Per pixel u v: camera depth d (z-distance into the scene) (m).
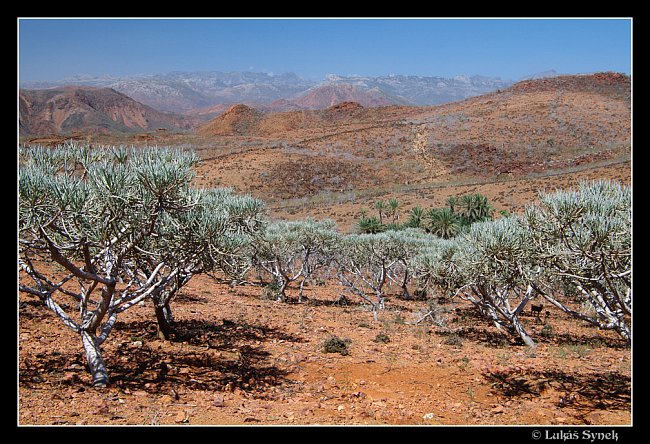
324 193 57.59
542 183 49.00
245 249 11.84
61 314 6.73
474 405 6.84
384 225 37.84
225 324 12.15
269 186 58.09
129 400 6.08
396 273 23.67
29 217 5.56
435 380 8.16
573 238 6.31
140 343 9.07
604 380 8.13
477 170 65.00
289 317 14.23
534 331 14.24
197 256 8.01
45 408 5.39
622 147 65.94
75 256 7.48
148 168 6.42
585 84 111.12
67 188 5.79
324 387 7.55
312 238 18.55
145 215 6.61
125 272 8.74
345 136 81.12
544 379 8.14
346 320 14.61
